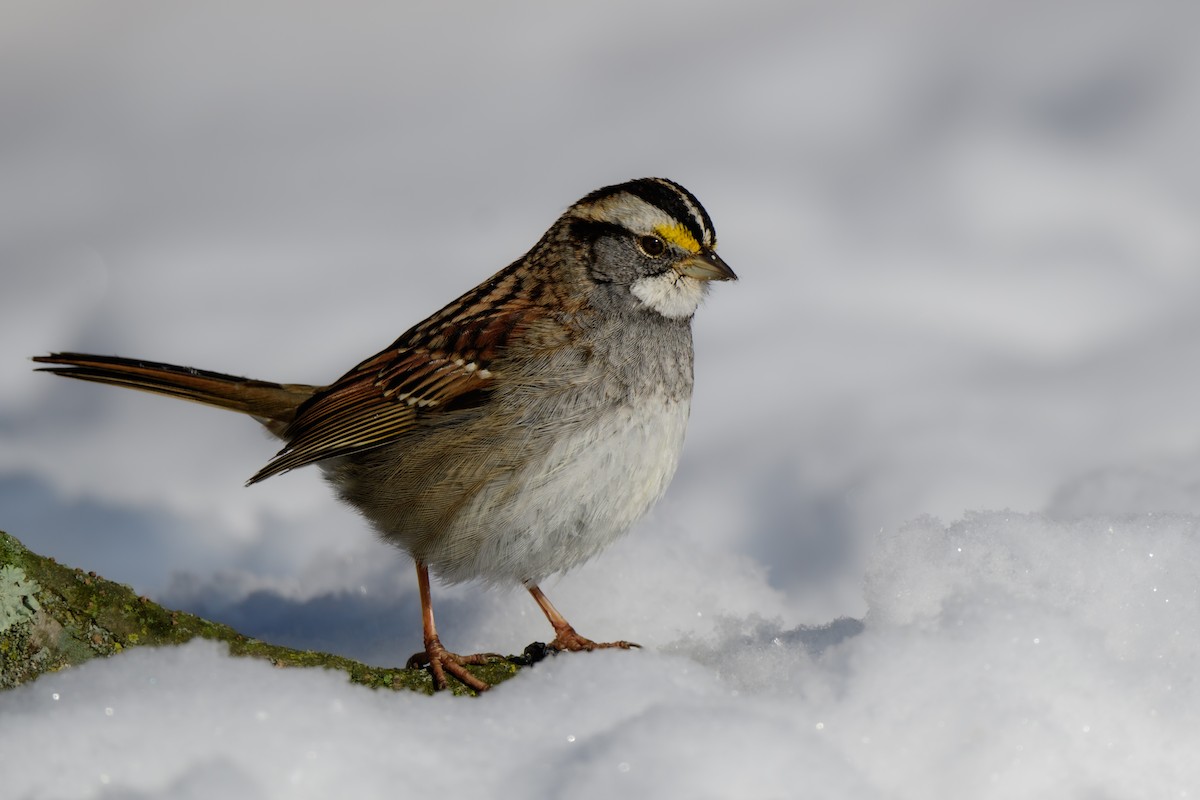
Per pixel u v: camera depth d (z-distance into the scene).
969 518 7.37
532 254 8.14
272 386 8.99
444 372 7.57
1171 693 6.25
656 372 7.62
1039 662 6.28
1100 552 7.11
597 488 7.45
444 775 5.58
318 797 5.39
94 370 8.98
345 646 8.75
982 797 5.86
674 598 8.73
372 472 7.93
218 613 9.27
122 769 5.39
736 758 5.57
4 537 6.29
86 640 6.30
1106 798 5.91
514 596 8.81
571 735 5.86
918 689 6.16
